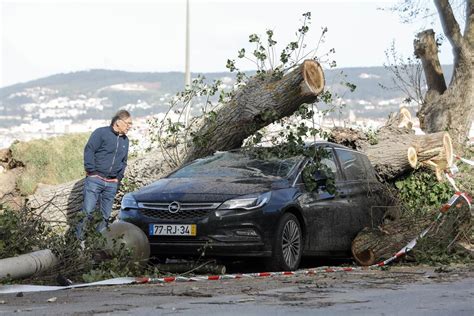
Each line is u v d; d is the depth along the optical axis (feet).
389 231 61.57
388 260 59.06
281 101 66.80
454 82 116.98
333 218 60.03
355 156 66.03
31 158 87.04
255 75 68.54
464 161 79.41
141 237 52.65
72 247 49.88
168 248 54.29
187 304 35.63
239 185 55.52
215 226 53.52
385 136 76.64
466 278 47.57
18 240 49.65
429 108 118.83
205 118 70.23
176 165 73.10
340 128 76.38
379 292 40.09
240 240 53.57
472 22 116.26
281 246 54.54
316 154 60.39
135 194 56.29
